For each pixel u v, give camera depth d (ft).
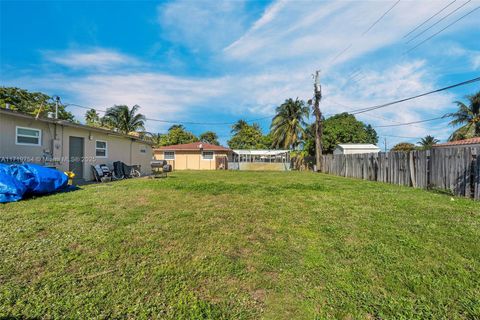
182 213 16.57
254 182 37.35
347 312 6.79
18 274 8.32
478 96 74.08
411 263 9.46
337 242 11.59
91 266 8.97
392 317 6.55
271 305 7.09
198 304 7.01
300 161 91.20
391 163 36.81
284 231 13.15
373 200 21.50
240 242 11.57
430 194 25.14
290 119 104.83
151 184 31.68
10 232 12.10
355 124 109.70
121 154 48.80
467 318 6.51
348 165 53.06
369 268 9.12
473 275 8.56
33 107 68.54
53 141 32.19
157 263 9.31
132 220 14.61
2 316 6.31
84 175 37.76
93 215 15.47
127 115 95.76
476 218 15.33
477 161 22.27
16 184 19.85
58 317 6.32
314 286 8.02
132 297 7.22
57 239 11.35
